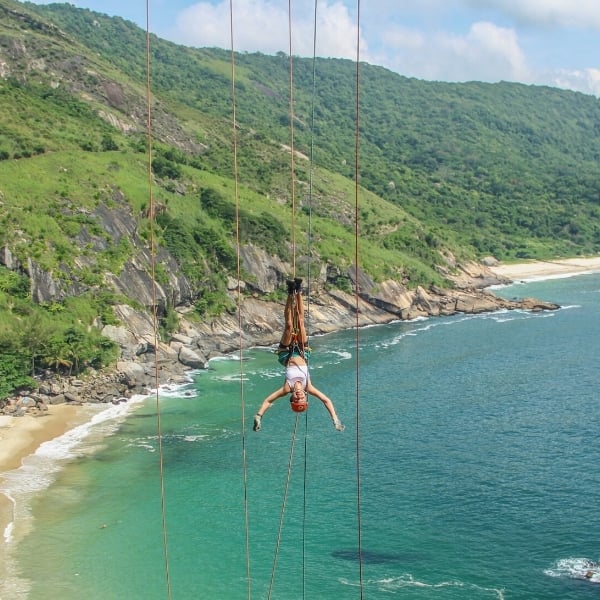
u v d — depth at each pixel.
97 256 103.81
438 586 45.66
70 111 147.50
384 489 59.28
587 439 70.12
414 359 102.75
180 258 113.62
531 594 44.59
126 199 115.44
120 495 58.25
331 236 139.38
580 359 102.44
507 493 58.22
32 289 93.69
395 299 132.25
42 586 45.66
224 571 47.56
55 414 77.06
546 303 144.38
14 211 100.94
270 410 79.56
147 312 102.75
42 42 168.38
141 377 88.62
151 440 70.31
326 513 55.25
